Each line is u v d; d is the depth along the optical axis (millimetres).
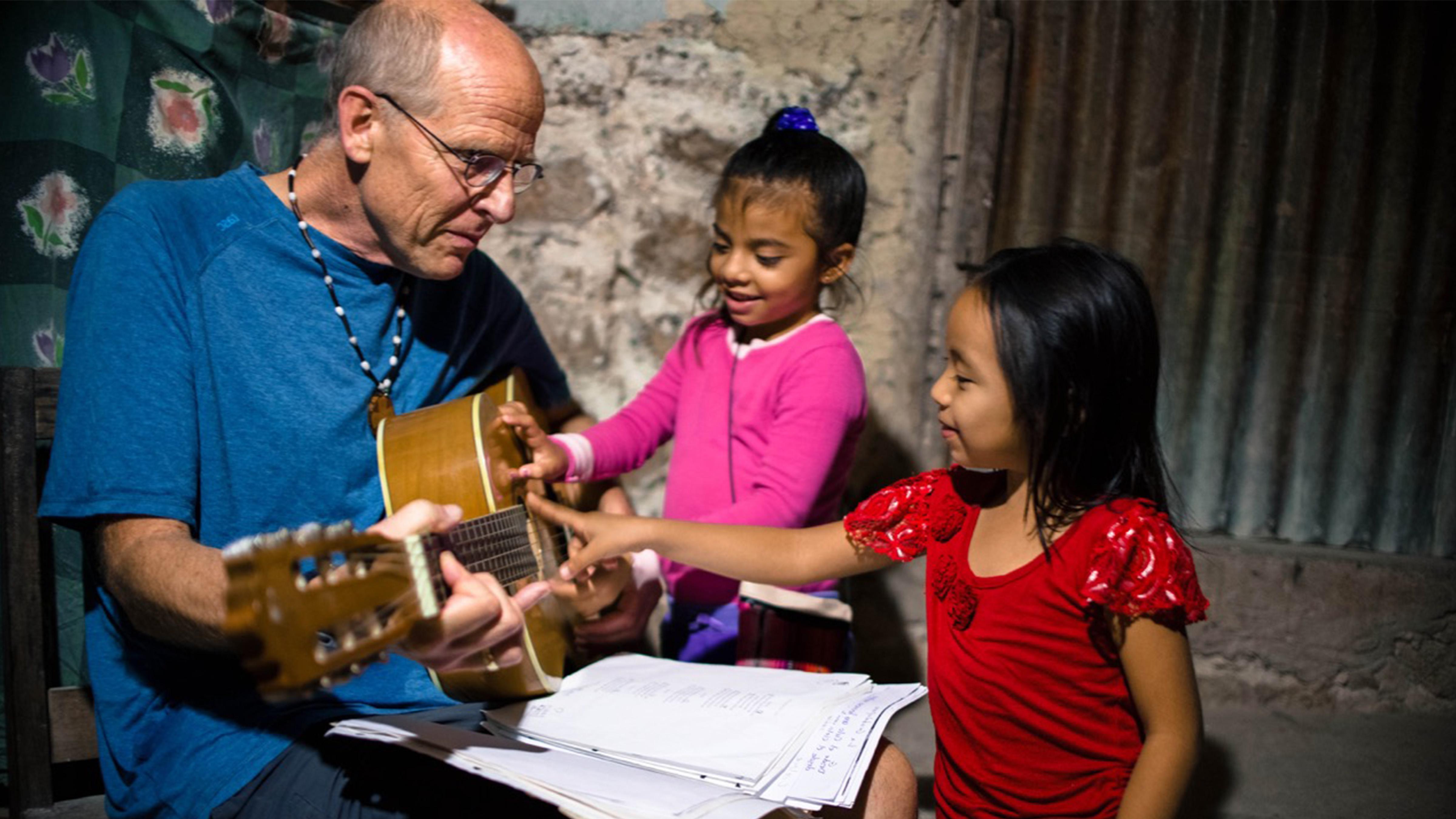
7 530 1720
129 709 1491
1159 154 2881
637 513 2826
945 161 2777
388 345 1725
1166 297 2943
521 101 1545
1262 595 2850
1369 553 2979
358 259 1654
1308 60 2863
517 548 1622
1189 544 2652
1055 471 1430
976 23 2721
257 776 1358
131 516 1377
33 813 1755
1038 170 2859
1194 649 2875
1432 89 2869
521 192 1645
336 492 1619
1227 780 2449
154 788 1397
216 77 2162
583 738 1441
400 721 1389
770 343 2146
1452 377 2955
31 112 1919
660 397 2334
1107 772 1460
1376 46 2859
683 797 1218
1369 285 2947
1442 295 2936
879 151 2773
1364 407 2984
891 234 2795
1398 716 2855
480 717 1564
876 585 2812
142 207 1509
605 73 2705
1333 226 2928
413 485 1603
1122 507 1413
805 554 1715
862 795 1405
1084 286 1422
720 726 1423
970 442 1467
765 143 2082
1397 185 2908
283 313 1588
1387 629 2846
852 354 2139
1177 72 2848
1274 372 2979
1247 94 2869
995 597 1479
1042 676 1453
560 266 2742
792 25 2721
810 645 1970
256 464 1547
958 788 1598
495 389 1979
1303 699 2861
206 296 1520
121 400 1395
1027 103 2826
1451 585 2836
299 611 961
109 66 1992
